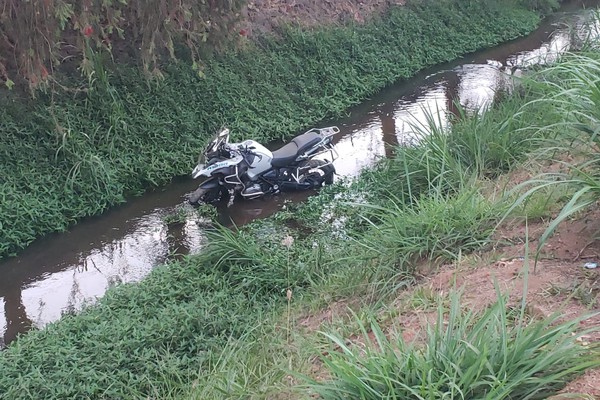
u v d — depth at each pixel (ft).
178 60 29.94
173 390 13.41
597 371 8.39
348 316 13.84
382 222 17.92
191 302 16.39
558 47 41.42
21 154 23.90
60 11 21.65
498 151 19.69
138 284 17.62
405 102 34.68
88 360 14.37
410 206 17.93
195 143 27.96
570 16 50.06
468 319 9.77
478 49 43.60
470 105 32.99
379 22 40.57
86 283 19.45
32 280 19.81
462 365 8.60
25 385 13.52
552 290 10.91
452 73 39.19
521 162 18.78
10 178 23.11
